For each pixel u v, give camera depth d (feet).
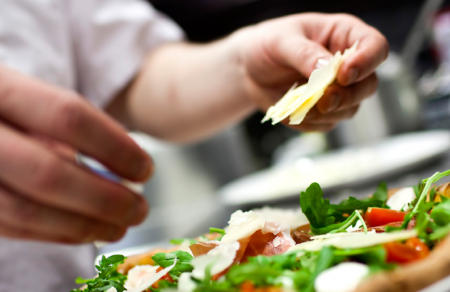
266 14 3.51
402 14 3.36
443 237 0.77
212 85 1.55
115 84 1.77
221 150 3.06
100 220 1.14
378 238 0.78
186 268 0.86
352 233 0.82
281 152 3.62
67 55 1.67
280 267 0.79
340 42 1.04
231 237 0.86
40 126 1.07
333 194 1.87
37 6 1.59
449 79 3.29
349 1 3.33
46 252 1.45
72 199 1.09
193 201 2.66
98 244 1.23
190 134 1.79
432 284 0.63
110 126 1.11
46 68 1.57
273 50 1.08
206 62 1.56
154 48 1.87
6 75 1.08
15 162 1.05
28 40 1.55
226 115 1.61
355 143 2.58
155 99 1.75
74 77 1.79
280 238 0.87
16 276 1.41
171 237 1.81
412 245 0.78
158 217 2.35
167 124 1.77
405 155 2.01
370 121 2.51
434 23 3.36
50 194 1.07
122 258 0.94
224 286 0.74
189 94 1.63
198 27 3.74
